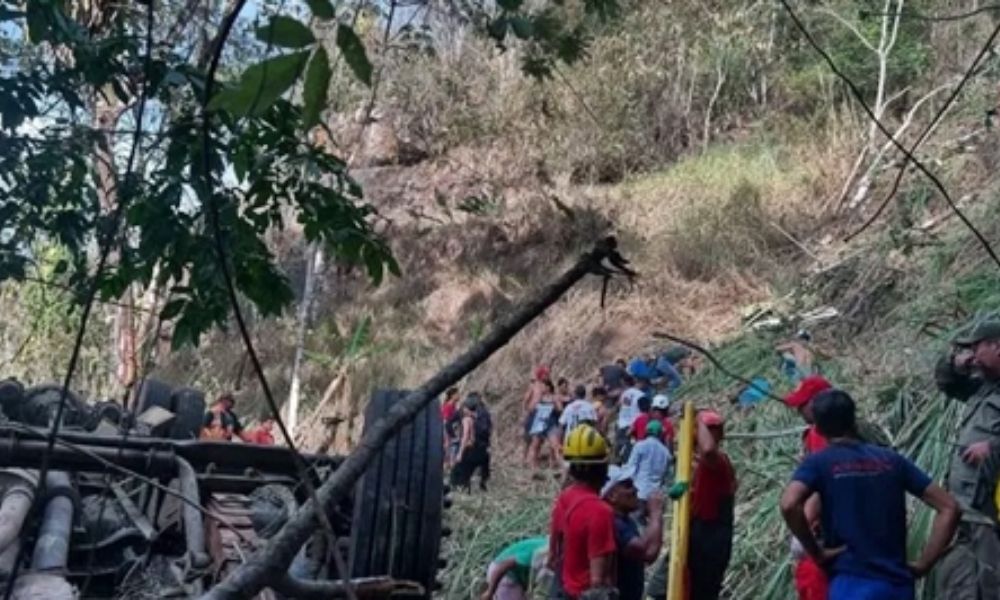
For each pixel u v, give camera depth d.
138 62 4.33
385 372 24.47
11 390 6.93
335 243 4.83
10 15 4.23
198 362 23.75
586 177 26.80
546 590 7.24
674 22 26.31
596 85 26.38
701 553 6.99
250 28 2.27
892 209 18.91
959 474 6.12
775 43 25.84
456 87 25.50
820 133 24.11
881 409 10.41
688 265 22.62
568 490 6.42
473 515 13.84
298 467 1.71
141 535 5.92
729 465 7.11
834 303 17.02
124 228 4.35
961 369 6.50
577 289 23.86
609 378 17.44
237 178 4.43
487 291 25.98
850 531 5.45
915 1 22.67
